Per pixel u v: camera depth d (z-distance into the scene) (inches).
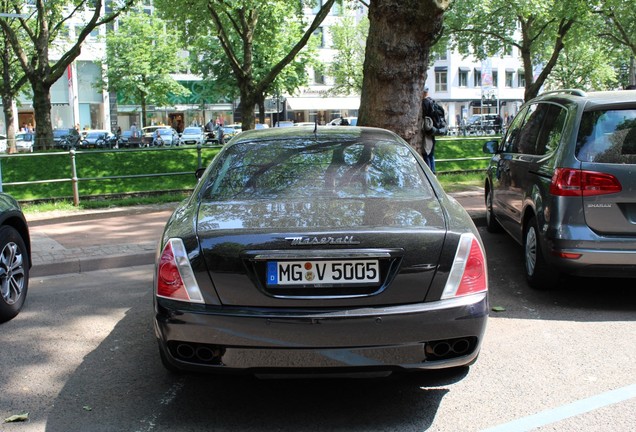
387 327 123.1
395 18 304.3
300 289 124.7
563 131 213.5
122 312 216.8
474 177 585.0
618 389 147.5
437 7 296.5
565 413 135.7
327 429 130.9
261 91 852.6
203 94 1606.8
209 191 157.4
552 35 1056.8
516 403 141.2
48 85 907.4
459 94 2647.6
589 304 215.5
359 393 147.8
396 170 164.2
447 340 126.8
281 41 1358.3
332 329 122.4
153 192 527.2
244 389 151.1
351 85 2174.0
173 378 158.6
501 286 238.7
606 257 198.1
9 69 1365.7
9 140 1162.0
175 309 126.0
